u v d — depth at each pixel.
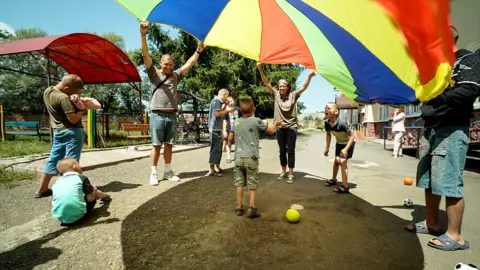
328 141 4.88
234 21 3.59
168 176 5.09
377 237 2.83
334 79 3.35
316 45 3.21
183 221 3.14
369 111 18.88
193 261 2.30
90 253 2.40
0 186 4.25
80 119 3.86
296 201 3.97
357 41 2.56
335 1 2.33
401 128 8.61
